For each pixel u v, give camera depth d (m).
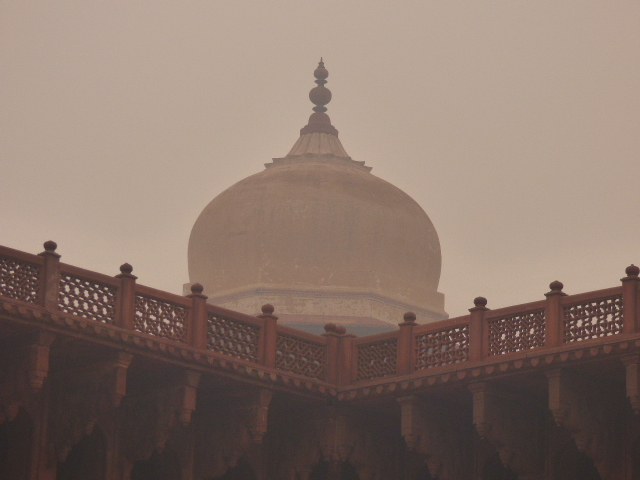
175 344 37.28
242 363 38.53
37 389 34.84
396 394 39.56
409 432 39.19
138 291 37.03
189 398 37.75
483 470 40.72
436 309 53.44
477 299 38.53
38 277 35.16
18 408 36.59
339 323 50.31
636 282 35.62
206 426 40.53
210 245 53.00
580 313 36.47
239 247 52.16
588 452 37.12
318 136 55.47
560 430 39.34
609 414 37.91
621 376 37.28
